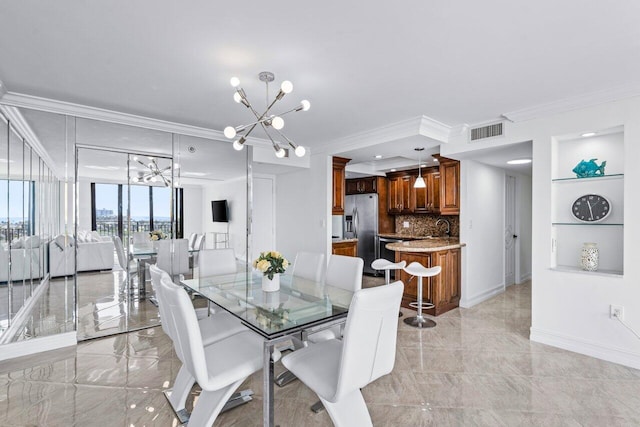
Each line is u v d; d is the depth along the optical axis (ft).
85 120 11.00
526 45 6.82
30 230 10.64
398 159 20.17
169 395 7.37
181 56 7.30
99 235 11.30
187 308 5.24
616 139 9.96
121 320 11.73
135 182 12.07
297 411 6.96
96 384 7.94
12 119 9.85
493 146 11.99
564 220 10.82
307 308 6.95
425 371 8.69
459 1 5.40
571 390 7.73
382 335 5.37
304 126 12.99
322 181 16.56
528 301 15.62
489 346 10.32
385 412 6.91
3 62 7.59
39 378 8.21
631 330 8.92
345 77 8.38
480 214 15.66
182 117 11.80
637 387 7.83
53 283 10.63
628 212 8.97
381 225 22.08
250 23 6.06
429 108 10.80
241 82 8.66
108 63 7.64
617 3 5.45
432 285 13.51
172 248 12.98
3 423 6.45
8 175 9.77
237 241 14.76
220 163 14.26
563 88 9.11
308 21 5.98
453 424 6.51
